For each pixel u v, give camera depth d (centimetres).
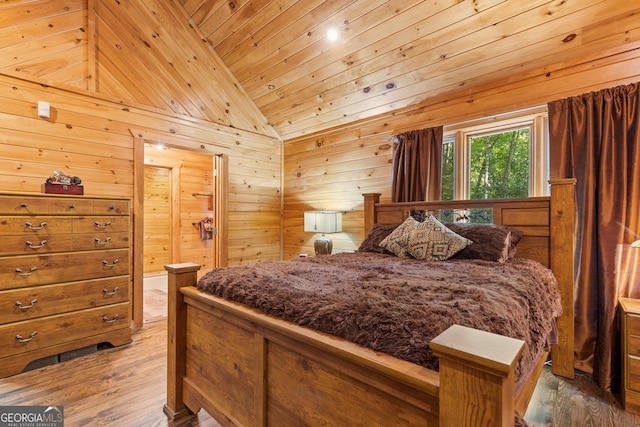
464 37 244
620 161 205
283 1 271
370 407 87
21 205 212
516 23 223
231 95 385
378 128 347
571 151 222
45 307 221
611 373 200
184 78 343
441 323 88
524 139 263
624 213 203
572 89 233
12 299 208
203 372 154
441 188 294
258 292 132
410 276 158
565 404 183
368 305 103
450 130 299
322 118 382
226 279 151
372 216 322
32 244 216
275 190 442
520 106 256
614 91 208
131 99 304
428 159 294
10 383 198
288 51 315
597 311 211
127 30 303
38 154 253
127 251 263
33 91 251
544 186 248
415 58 273
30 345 214
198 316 158
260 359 120
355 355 85
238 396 132
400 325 89
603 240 208
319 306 108
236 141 393
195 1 319
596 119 215
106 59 289
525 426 76
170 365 169
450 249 225
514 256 230
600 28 210
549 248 222
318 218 353
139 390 192
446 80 284
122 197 260
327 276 157
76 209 236
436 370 76
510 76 262
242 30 319
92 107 280
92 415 167
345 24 267
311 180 412
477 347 67
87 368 219
